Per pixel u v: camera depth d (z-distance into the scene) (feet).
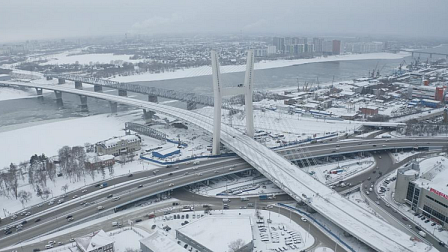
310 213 536.01
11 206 567.59
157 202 579.48
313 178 602.85
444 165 605.73
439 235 479.41
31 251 442.50
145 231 490.49
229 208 557.33
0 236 476.13
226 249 428.56
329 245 456.86
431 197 514.27
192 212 543.80
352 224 461.78
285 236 476.95
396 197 577.02
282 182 584.81
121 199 562.66
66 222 504.43
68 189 620.49
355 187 627.87
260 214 536.01
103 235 449.89
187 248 452.35
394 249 408.46
